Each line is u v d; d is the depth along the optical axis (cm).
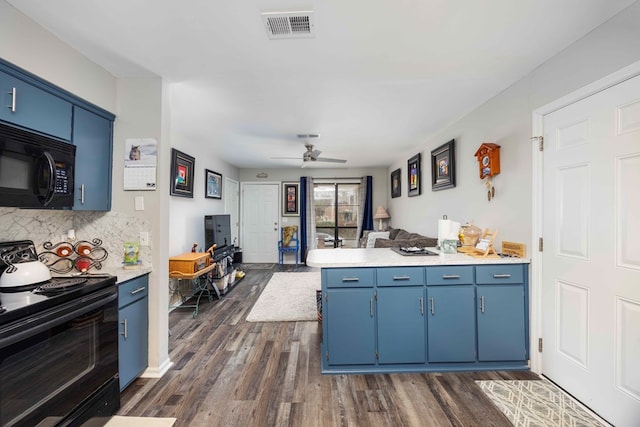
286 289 455
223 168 574
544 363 211
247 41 177
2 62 143
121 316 188
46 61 165
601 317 168
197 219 444
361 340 219
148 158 220
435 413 175
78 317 151
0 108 143
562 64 189
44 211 201
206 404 184
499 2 144
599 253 169
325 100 271
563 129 193
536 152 212
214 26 162
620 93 157
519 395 191
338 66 208
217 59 197
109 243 221
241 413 176
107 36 171
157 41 176
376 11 150
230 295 428
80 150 192
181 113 304
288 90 248
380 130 367
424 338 220
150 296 218
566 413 173
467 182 307
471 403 184
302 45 181
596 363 171
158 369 215
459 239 276
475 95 260
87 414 154
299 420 170
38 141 160
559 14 154
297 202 691
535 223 213
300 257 681
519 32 170
